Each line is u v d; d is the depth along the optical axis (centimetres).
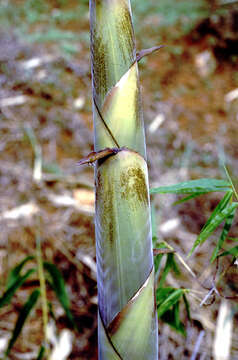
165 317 100
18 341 125
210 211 178
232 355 118
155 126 184
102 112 58
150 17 348
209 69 295
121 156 58
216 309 133
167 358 125
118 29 56
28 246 154
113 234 60
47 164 188
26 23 310
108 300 62
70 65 251
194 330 131
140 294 61
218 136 227
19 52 245
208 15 326
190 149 212
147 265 61
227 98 253
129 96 57
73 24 329
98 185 60
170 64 295
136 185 59
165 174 193
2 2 338
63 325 133
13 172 180
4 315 134
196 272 146
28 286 142
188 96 266
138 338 62
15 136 199
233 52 307
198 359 124
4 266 148
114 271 61
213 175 193
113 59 57
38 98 223
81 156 200
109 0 56
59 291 98
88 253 154
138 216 59
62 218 164
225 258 149
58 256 153
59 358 92
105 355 63
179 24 332
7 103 213
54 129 209
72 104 226
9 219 157
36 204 167
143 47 305
